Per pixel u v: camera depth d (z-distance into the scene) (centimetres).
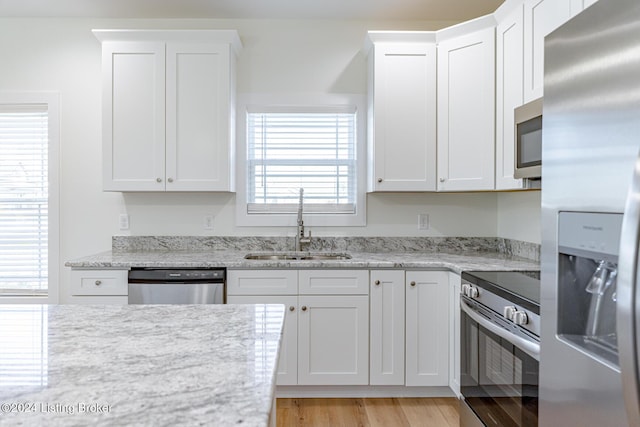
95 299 251
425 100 279
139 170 279
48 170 309
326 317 253
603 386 87
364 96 315
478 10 299
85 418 62
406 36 276
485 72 256
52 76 308
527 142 199
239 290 252
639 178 72
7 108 308
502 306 165
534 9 210
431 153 279
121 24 311
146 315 122
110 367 82
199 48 279
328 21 315
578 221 94
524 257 273
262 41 313
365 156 314
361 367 253
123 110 278
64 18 308
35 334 103
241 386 73
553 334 104
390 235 316
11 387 72
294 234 314
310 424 229
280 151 318
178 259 261
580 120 93
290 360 252
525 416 145
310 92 315
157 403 67
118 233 311
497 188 250
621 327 74
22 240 311
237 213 312
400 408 247
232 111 291
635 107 77
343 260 259
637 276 72
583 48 92
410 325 253
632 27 77
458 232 317
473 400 195
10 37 307
